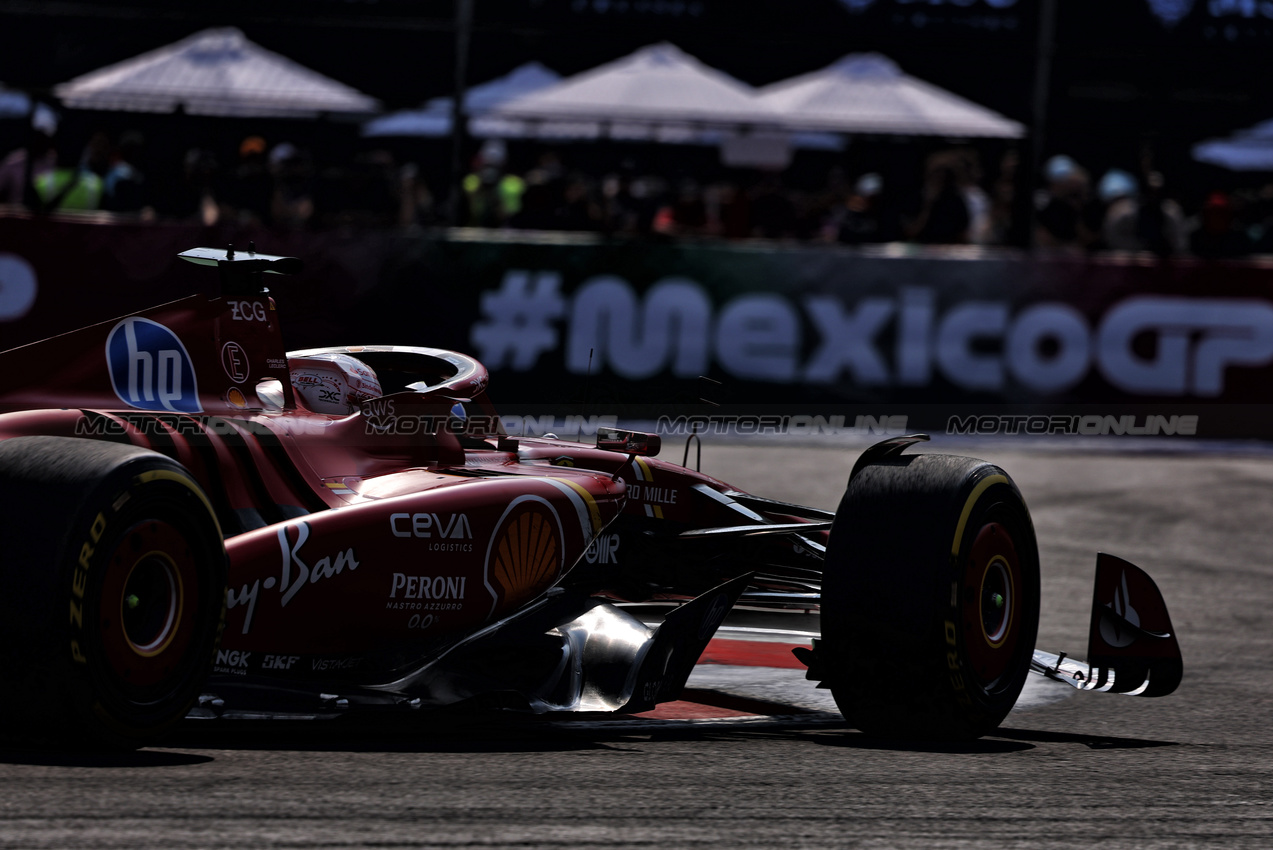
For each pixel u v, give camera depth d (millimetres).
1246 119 55750
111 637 11984
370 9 53938
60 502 11680
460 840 10242
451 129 53344
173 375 15133
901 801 12195
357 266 47406
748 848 10445
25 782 11117
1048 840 11086
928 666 14859
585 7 55125
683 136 64812
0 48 53969
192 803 10820
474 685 15320
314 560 14320
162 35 54844
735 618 25922
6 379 14117
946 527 15000
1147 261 49469
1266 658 22594
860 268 49000
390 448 16781
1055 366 49438
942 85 55625
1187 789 13234
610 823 10945
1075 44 55375
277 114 55625
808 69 56406
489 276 48031
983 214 53594
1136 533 35250
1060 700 18969
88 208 48531
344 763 12711
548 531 16750
